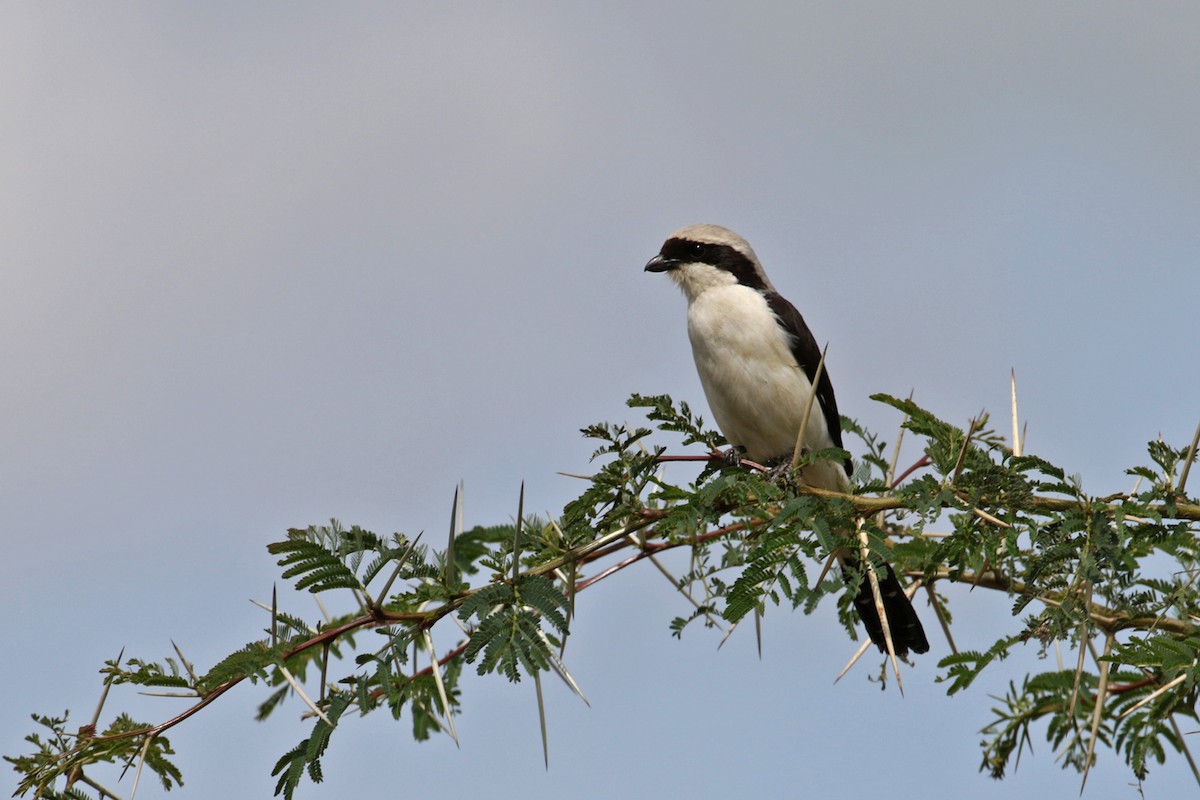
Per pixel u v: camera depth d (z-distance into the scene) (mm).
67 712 7402
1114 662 9047
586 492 8258
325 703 7320
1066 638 7523
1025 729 10055
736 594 7848
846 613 10031
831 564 7777
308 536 7527
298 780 7129
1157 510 7773
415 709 9250
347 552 7531
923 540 9492
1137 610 8680
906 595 9539
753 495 8484
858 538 8008
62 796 7188
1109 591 7738
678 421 8742
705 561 8445
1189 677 8086
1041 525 7953
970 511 8016
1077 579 7621
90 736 7332
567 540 8250
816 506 8023
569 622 7164
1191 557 9094
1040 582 7895
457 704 9367
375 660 7449
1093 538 7676
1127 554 7609
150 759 7457
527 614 7141
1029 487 7980
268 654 7348
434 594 7578
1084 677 9836
